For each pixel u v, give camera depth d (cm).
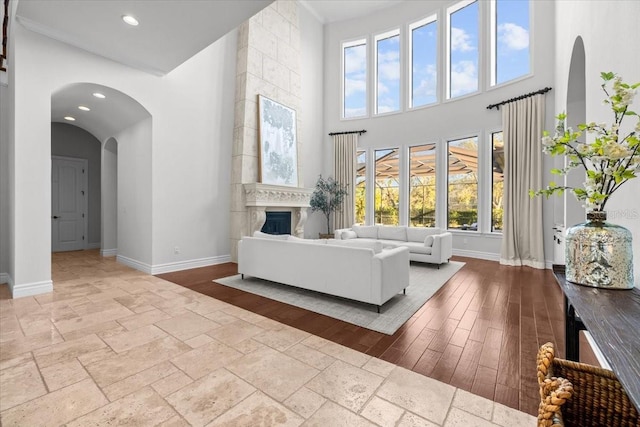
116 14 311
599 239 137
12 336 239
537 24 536
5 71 404
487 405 159
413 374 189
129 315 287
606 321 100
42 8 303
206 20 319
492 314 294
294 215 673
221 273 467
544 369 80
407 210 737
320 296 350
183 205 495
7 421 146
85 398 164
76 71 375
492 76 608
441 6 673
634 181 149
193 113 509
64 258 588
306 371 192
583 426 87
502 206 580
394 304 323
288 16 665
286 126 643
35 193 346
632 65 148
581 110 377
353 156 796
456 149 664
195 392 170
